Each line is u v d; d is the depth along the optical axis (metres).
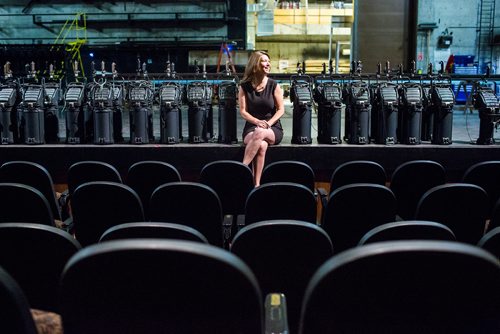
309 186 4.10
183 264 1.20
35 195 2.82
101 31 13.07
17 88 5.88
